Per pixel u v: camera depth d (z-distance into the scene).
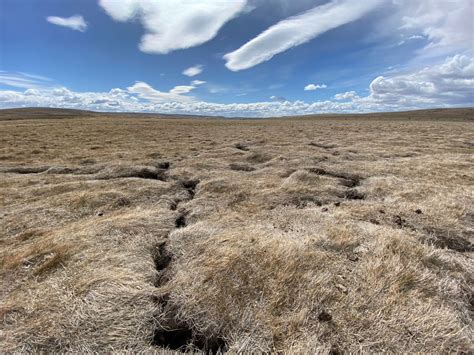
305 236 6.23
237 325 3.87
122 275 4.87
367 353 3.42
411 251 5.42
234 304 4.16
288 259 5.08
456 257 5.62
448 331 3.68
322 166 14.64
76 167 15.02
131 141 27.55
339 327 3.77
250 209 8.43
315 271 4.86
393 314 3.93
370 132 36.81
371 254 5.41
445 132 36.00
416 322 3.79
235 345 3.59
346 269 5.00
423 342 3.54
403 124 59.00
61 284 4.68
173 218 7.86
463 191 9.59
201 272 4.84
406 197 9.25
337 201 9.34
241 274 4.70
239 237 6.00
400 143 24.48
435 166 13.87
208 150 21.14
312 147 22.16
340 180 11.86
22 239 6.55
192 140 28.61
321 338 3.63
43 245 5.91
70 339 3.71
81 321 3.94
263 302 4.18
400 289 4.41
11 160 17.30
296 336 3.65
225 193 10.03
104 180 12.05
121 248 5.89
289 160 16.30
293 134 34.78
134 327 3.92
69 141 26.91
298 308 4.08
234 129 46.03
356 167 14.15
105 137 30.92
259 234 6.15
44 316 4.01
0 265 5.26
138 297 4.40
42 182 12.12
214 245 5.74
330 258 5.30
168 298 4.39
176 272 5.09
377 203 8.74
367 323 3.81
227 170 14.20
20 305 4.21
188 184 12.16
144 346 3.69
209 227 6.88
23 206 8.83
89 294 4.42
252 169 14.98
